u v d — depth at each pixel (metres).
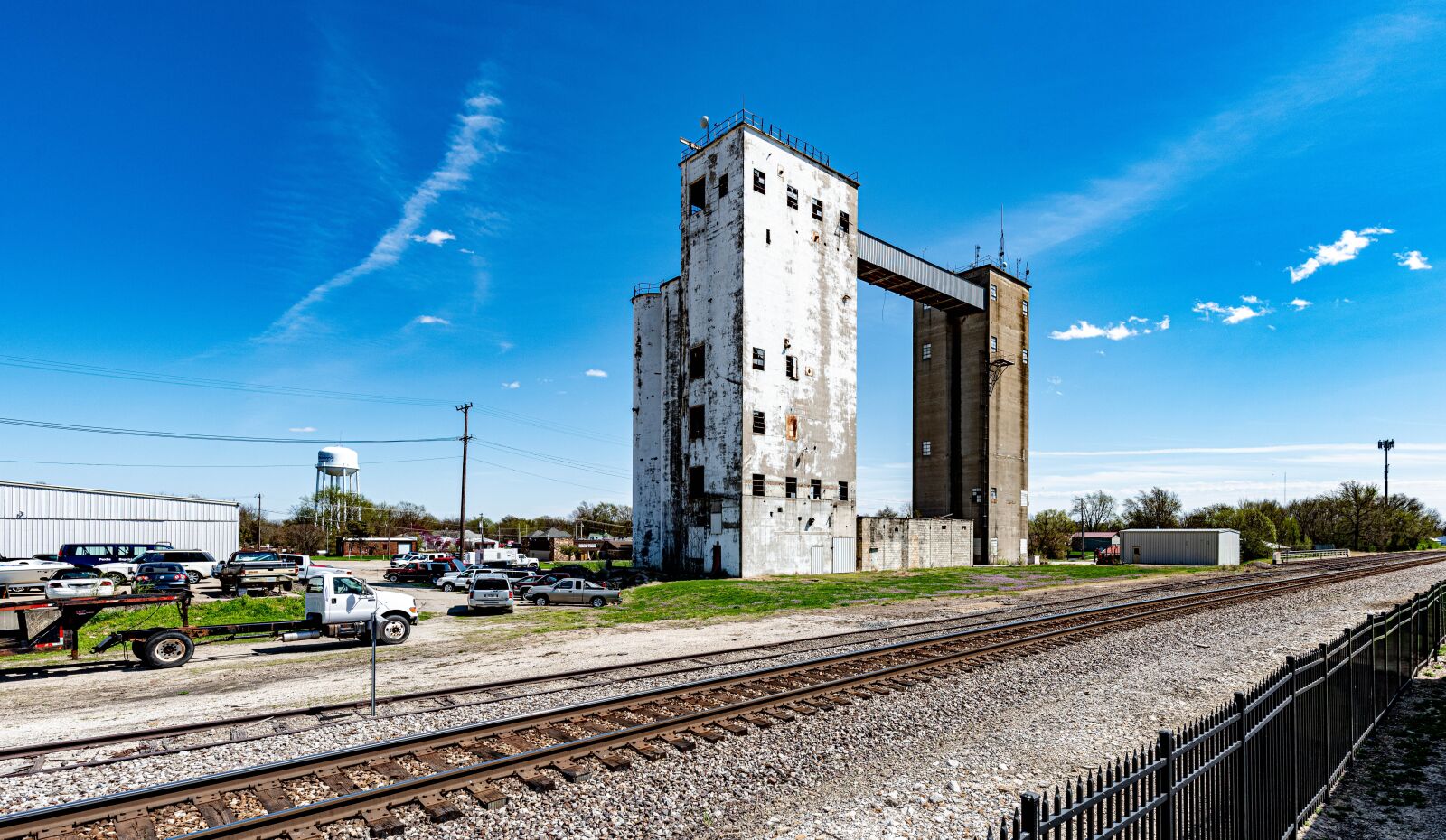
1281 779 7.13
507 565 51.84
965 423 63.56
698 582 39.81
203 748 9.11
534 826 7.00
